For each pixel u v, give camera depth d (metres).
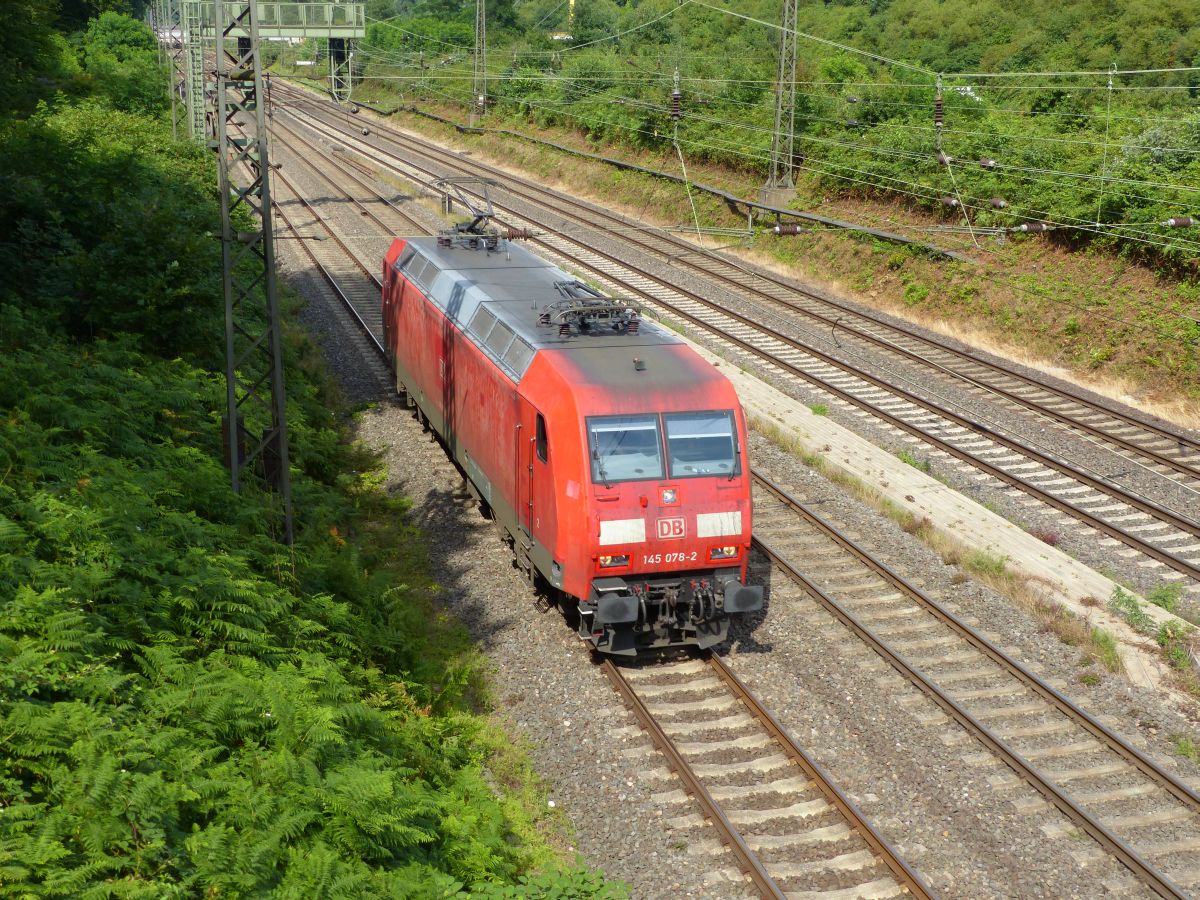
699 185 40.78
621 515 11.94
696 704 11.68
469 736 10.84
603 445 12.01
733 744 10.98
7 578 9.07
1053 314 26.22
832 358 24.09
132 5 81.94
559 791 10.38
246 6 12.77
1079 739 11.24
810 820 9.90
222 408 16.59
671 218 41.81
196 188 30.31
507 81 61.09
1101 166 28.31
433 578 14.43
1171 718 11.66
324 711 8.74
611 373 12.56
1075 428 20.97
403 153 55.94
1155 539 16.34
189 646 9.40
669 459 12.20
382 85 80.12
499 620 13.33
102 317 17.72
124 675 8.30
